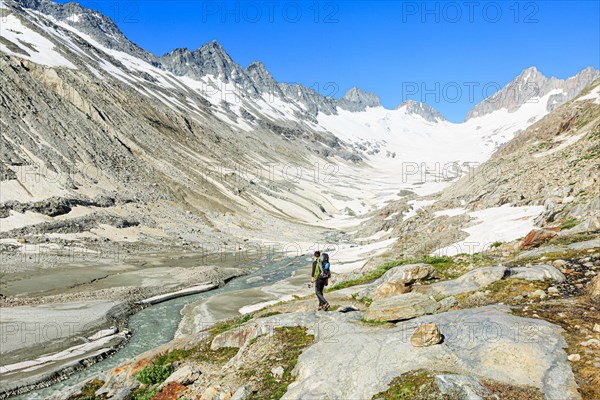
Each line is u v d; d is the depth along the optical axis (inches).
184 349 619.5
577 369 296.2
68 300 1424.7
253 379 420.2
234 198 4813.0
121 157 3905.0
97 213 2783.0
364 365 361.7
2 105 3196.4
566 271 518.9
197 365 535.5
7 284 1537.9
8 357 929.5
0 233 2144.4
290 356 443.8
